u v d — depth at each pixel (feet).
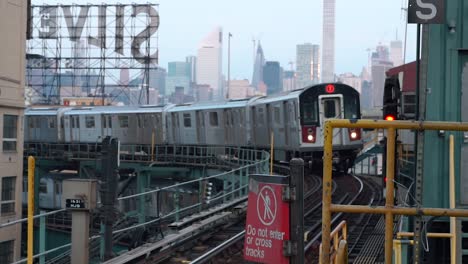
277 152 96.07
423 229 19.21
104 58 172.35
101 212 37.19
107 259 35.88
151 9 168.86
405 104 26.43
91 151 148.05
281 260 18.35
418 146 17.16
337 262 19.17
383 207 17.10
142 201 92.07
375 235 44.78
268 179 18.95
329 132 17.19
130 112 139.85
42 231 36.68
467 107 24.25
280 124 92.48
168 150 135.03
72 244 33.19
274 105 94.43
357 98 86.02
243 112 106.63
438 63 24.39
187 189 116.06
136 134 139.74
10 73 78.33
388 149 17.07
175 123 130.82
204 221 49.32
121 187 123.44
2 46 76.69
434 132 24.12
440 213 16.75
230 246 41.34
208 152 120.06
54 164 137.18
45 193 137.39
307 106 84.79
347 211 17.12
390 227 16.97
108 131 144.05
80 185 33.06
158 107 136.05
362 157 114.62
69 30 173.47
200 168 112.47
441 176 24.00
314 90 84.99
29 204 25.03
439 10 18.61
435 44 24.39
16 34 79.77
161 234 42.50
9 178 78.79
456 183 23.97
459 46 24.26
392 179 17.06
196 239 45.55
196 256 40.40
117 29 170.91
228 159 100.17
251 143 105.40
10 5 78.38
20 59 80.59
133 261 36.19
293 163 18.45
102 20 171.63
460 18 24.32
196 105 124.88
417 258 17.07
